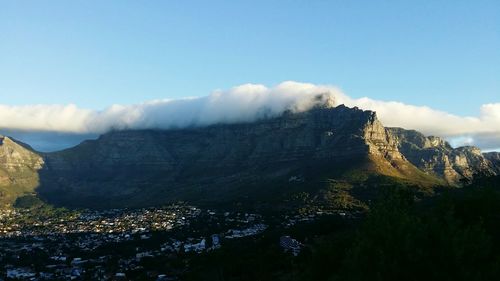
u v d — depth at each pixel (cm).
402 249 3812
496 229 5178
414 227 3919
